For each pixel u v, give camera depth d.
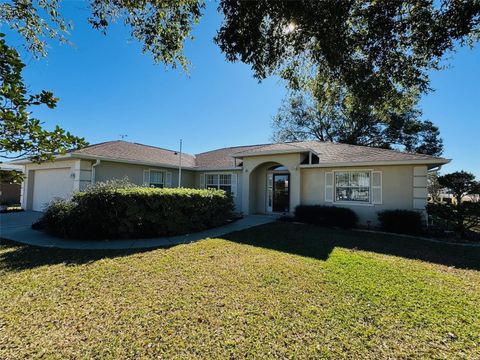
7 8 4.03
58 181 12.57
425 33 4.98
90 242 7.67
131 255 6.23
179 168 15.19
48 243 7.48
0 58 1.86
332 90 6.92
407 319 3.43
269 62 5.30
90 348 2.80
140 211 8.26
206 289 4.29
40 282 4.52
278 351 2.80
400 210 10.36
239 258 6.04
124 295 4.04
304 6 4.40
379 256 6.43
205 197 9.96
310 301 3.91
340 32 4.77
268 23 4.89
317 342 2.95
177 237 8.50
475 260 6.30
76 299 3.90
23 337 2.96
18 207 15.35
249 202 14.61
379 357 2.72
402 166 10.94
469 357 2.73
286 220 12.32
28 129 2.07
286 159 13.34
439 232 9.63
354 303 3.86
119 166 12.91
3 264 5.50
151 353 2.74
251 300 3.92
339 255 6.38
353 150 13.55
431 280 4.83
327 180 12.61
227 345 2.88
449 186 10.48
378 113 7.13
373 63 5.39
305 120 29.48
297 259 5.99
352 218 11.21
